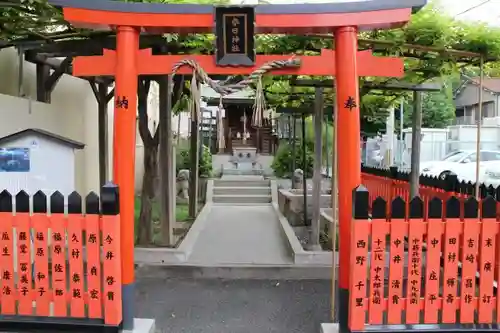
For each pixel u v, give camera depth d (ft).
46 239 11.51
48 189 15.89
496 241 11.30
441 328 11.12
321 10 11.82
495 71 22.15
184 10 12.00
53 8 16.25
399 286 11.11
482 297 11.30
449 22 17.21
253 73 12.16
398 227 11.04
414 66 20.66
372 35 17.92
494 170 47.32
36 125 22.07
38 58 22.80
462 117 90.07
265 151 61.00
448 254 11.21
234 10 11.80
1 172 15.44
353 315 10.98
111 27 12.37
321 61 12.39
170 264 18.81
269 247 22.48
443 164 52.60
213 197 37.96
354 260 10.89
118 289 11.38
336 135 12.96
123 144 12.21
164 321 14.05
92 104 31.96
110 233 11.21
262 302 15.74
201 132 44.55
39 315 11.60
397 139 64.18
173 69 12.32
